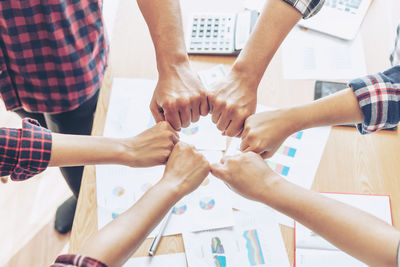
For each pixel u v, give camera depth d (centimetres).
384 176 85
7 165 75
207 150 91
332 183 85
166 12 86
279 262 78
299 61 101
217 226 82
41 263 152
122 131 94
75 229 82
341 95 80
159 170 90
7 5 85
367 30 104
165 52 87
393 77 77
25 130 75
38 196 165
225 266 78
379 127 80
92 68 105
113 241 68
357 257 68
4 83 101
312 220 72
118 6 114
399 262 61
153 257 79
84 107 115
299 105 83
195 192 86
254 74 85
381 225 67
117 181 88
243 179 79
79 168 127
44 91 104
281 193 76
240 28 104
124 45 108
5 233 158
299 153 89
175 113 84
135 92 100
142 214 73
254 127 82
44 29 91
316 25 105
